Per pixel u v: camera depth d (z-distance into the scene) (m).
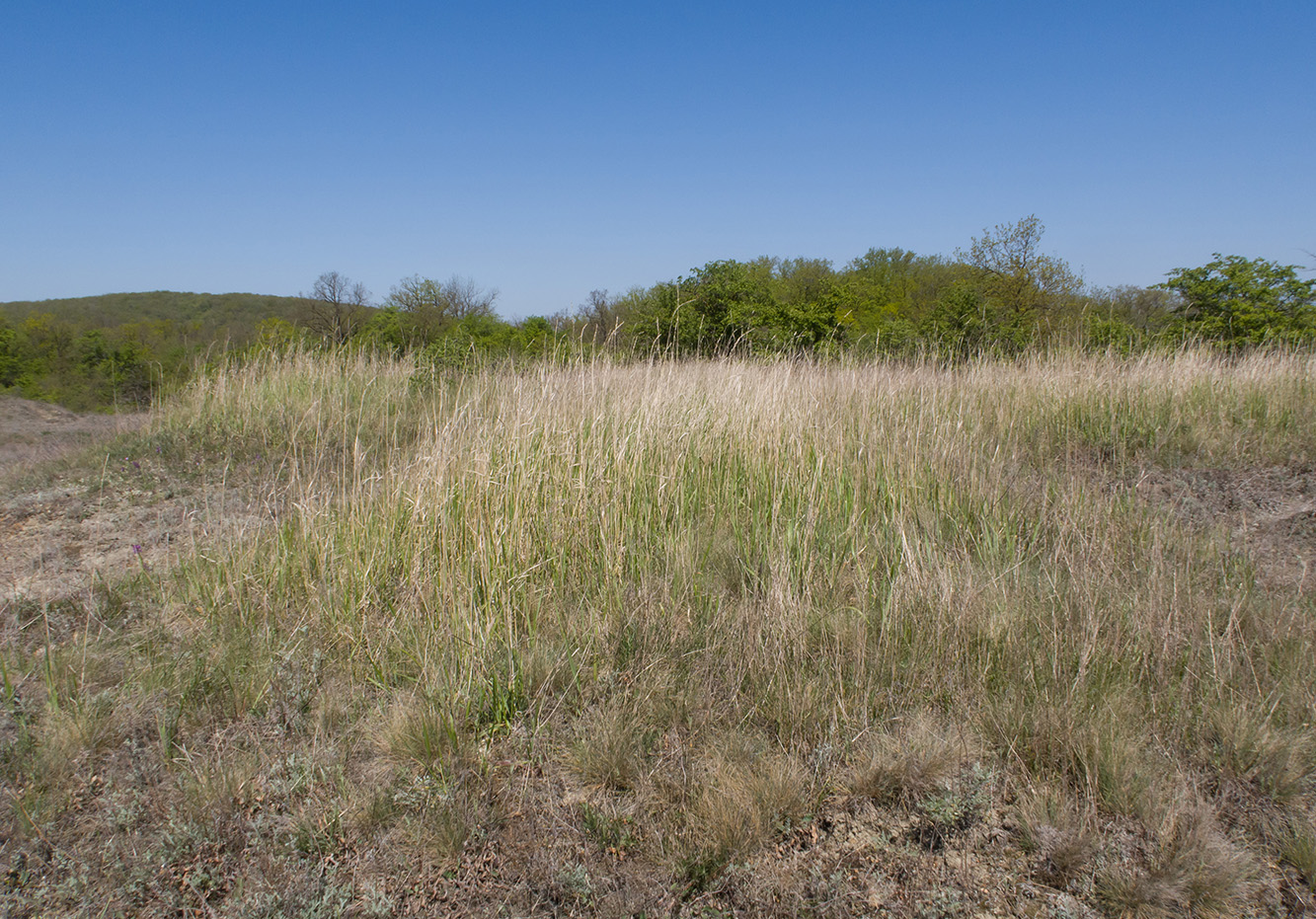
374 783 2.84
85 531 5.59
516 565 4.10
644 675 3.36
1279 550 4.50
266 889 2.41
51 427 14.69
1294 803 2.62
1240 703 2.96
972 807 2.62
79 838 2.66
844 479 5.02
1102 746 2.75
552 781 2.89
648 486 4.96
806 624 3.55
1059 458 6.41
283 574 4.19
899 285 35.06
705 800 2.63
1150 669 3.25
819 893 2.36
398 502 4.61
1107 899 2.31
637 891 2.39
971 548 4.49
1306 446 6.15
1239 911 2.27
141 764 2.95
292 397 8.40
